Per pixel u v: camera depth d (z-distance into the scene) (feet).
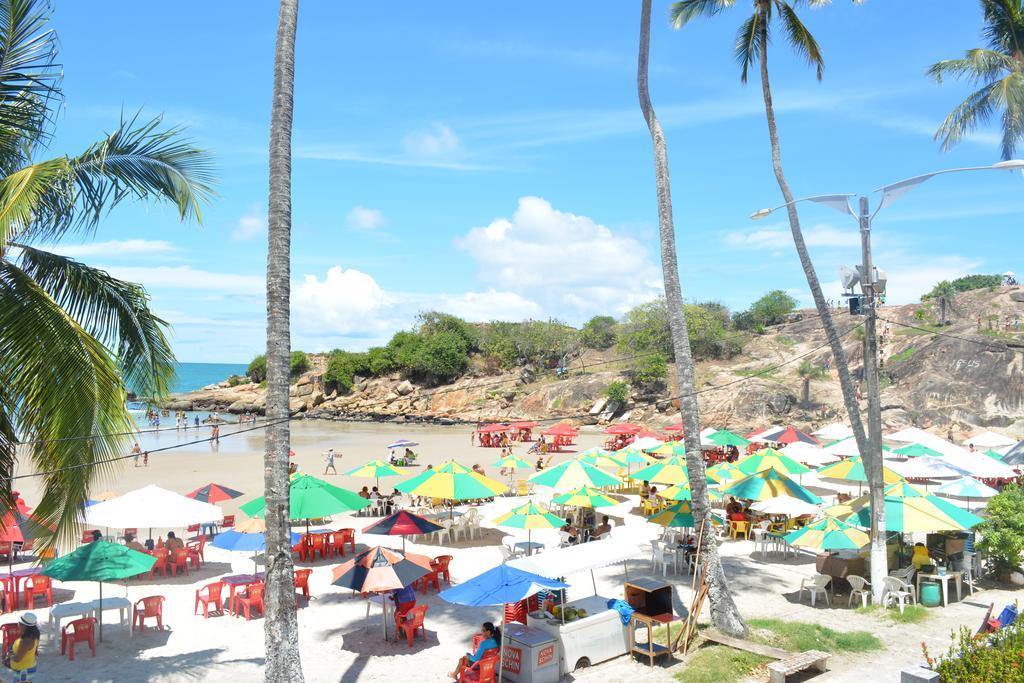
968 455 88.38
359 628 48.21
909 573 53.57
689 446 48.62
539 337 302.04
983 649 29.76
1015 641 30.76
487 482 71.97
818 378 222.48
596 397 248.73
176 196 37.45
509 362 305.94
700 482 48.08
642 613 45.09
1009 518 56.65
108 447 33.55
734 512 80.07
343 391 323.78
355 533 79.15
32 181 28.96
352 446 193.36
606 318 320.09
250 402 342.23
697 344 254.47
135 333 37.63
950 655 30.45
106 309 36.22
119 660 41.91
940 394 191.83
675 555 62.85
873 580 52.90
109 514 53.93
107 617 50.44
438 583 58.90
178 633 46.83
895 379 208.23
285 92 38.47
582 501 67.10
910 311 239.50
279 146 38.06
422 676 40.01
